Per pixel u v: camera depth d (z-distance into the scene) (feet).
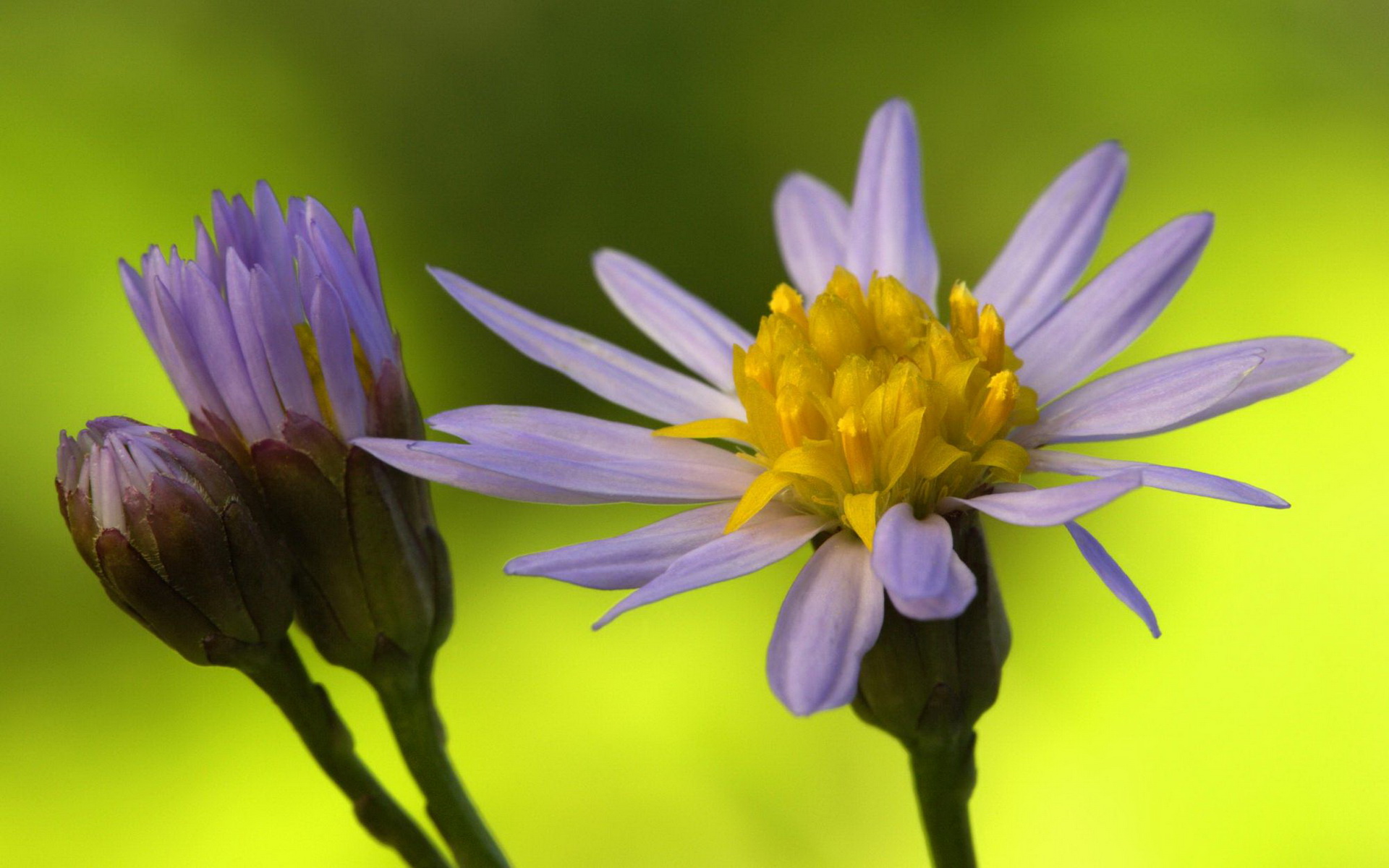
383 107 0.92
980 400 0.41
